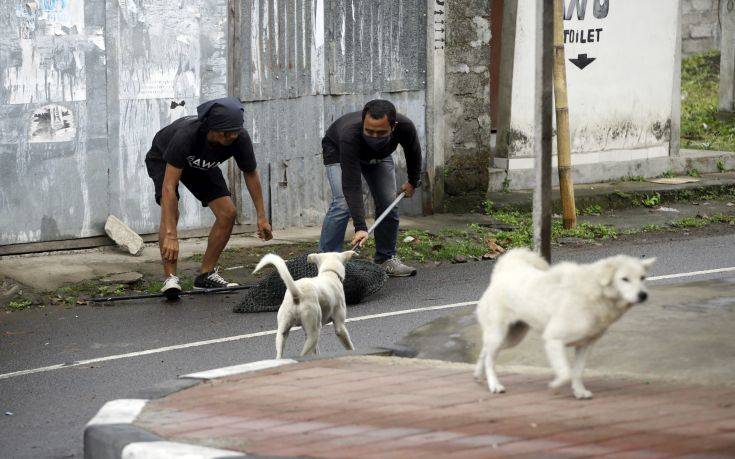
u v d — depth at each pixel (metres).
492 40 21.61
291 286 8.60
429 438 5.93
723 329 8.58
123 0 14.19
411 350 8.75
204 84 15.04
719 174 20.92
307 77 16.03
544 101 9.45
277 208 15.95
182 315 11.44
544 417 6.29
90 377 9.16
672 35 20.52
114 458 6.08
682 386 7.04
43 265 13.29
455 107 17.44
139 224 14.70
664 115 20.66
